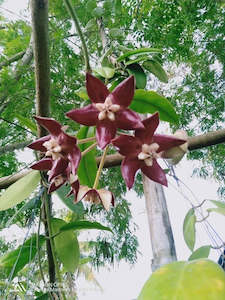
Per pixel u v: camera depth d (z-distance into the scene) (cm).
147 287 14
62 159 21
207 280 14
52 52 76
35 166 22
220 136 28
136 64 33
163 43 74
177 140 21
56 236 29
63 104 82
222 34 95
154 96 26
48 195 29
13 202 27
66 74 79
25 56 72
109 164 30
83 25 62
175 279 14
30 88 64
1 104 63
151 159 20
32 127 31
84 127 29
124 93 21
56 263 27
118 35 42
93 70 29
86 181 30
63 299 25
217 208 21
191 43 76
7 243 103
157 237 27
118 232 103
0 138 72
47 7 22
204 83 105
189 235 21
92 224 27
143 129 20
